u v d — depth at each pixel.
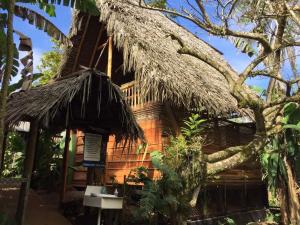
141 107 7.97
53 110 5.12
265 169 7.60
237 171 9.25
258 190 10.33
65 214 6.43
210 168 5.23
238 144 9.36
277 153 6.86
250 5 5.52
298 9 5.55
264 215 9.93
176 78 6.79
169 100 7.19
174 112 7.70
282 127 6.32
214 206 8.25
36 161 9.08
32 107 5.10
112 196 5.47
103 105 6.30
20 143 10.05
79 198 7.24
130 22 7.94
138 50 7.09
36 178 8.98
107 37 9.62
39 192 8.37
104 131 6.71
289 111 6.47
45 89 6.04
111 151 8.52
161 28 9.53
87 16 9.00
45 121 4.94
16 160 10.04
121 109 6.08
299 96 5.07
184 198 5.30
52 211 6.12
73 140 10.05
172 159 5.95
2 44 5.46
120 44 7.51
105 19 8.12
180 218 5.27
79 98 6.23
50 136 9.24
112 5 8.15
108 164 8.48
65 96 5.12
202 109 7.44
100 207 5.32
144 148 7.61
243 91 5.06
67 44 5.86
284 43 5.55
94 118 6.79
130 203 6.33
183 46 5.34
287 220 7.06
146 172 6.71
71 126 7.15
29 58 5.07
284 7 5.68
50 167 9.42
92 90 5.89
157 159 5.89
